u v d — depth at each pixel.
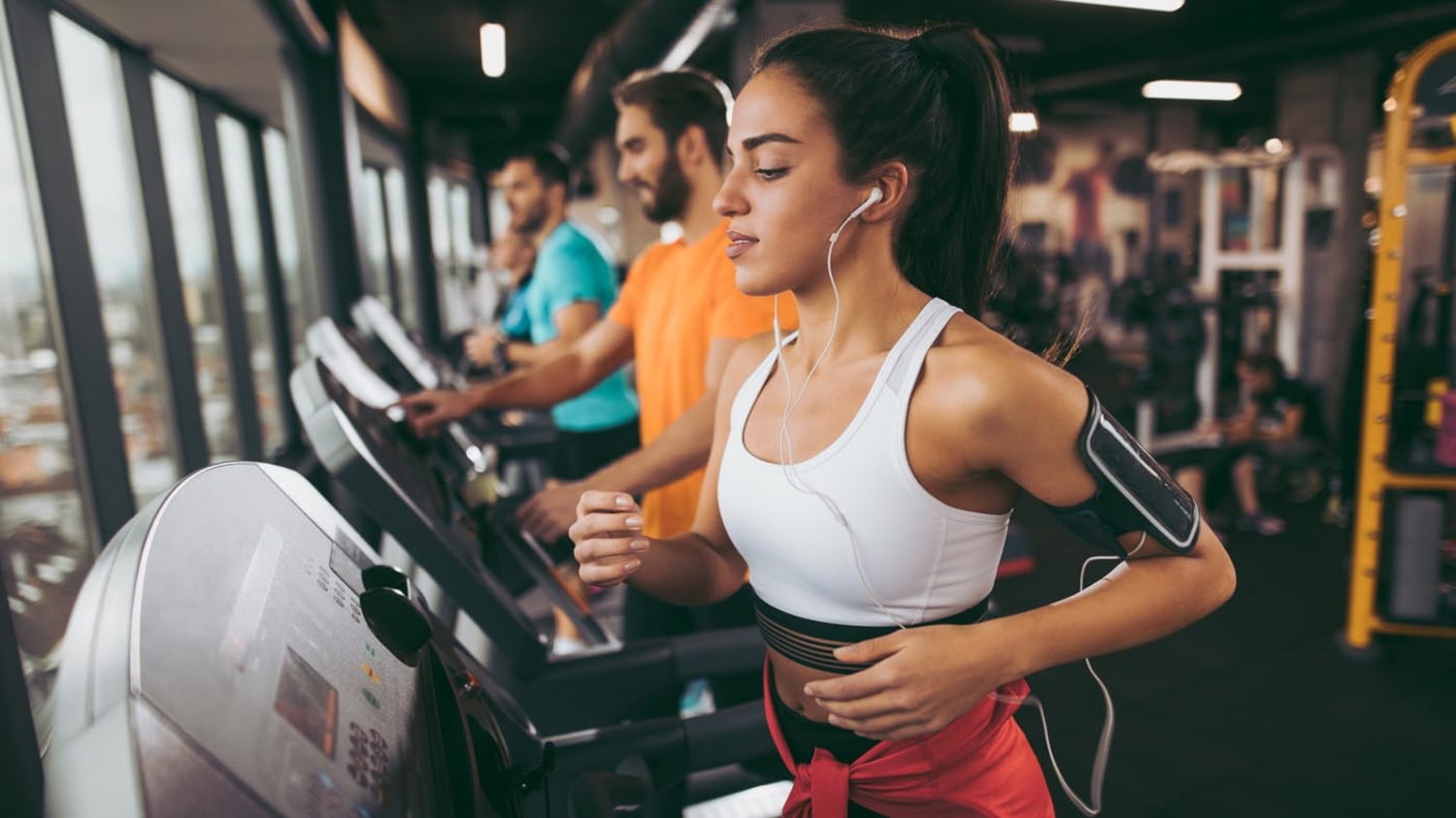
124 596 0.40
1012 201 0.88
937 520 0.73
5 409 2.05
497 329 5.54
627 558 0.78
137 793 0.32
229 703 0.40
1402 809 2.23
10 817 0.45
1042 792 0.86
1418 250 5.01
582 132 9.20
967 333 0.73
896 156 0.74
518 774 0.78
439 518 1.31
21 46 2.19
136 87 3.14
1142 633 0.71
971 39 0.79
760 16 4.23
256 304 4.52
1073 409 0.68
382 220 8.80
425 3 6.18
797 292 0.80
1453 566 3.26
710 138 1.84
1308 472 4.97
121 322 2.86
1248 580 3.80
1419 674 2.94
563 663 1.39
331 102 4.34
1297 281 5.38
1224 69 7.14
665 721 1.22
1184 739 2.56
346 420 1.19
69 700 0.37
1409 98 2.75
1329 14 6.12
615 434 3.20
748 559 0.85
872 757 0.80
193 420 3.29
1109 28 7.82
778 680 0.86
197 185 3.84
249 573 0.53
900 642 0.65
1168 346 5.49
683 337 1.77
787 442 0.79
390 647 0.65
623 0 6.43
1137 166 12.30
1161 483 0.73
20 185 2.23
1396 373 3.22
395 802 0.49
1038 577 3.96
